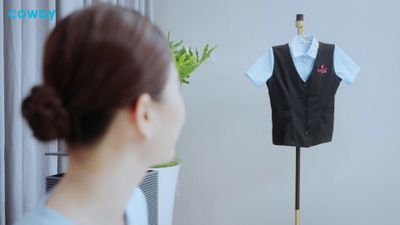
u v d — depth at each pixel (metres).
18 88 1.57
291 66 1.88
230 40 2.39
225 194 2.44
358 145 2.28
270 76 1.92
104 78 0.45
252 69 1.92
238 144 2.41
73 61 0.46
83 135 0.48
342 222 2.32
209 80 2.42
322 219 2.33
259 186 2.39
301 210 2.35
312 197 2.34
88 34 0.46
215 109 2.42
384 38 2.22
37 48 1.73
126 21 0.47
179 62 1.83
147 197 1.32
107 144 0.49
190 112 2.45
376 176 2.27
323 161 2.31
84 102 0.46
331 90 1.91
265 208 2.39
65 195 0.50
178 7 2.46
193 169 2.46
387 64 2.22
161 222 1.80
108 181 0.50
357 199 2.29
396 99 2.22
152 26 0.50
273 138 1.94
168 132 0.53
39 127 0.46
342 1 2.25
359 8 2.23
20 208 1.58
